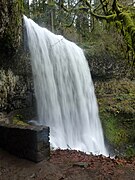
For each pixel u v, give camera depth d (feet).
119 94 62.85
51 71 46.96
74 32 72.02
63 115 48.88
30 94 42.19
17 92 38.99
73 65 53.42
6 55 34.68
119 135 56.59
